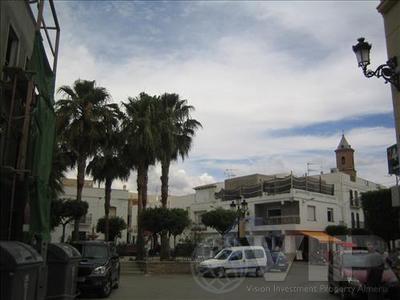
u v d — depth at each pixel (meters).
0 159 10.77
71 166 32.72
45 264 10.57
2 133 11.19
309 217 54.12
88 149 29.38
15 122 12.17
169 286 20.70
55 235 55.66
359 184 65.94
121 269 28.77
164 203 33.22
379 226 26.36
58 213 29.95
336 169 68.62
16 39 12.49
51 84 12.98
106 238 37.38
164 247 31.80
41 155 10.97
